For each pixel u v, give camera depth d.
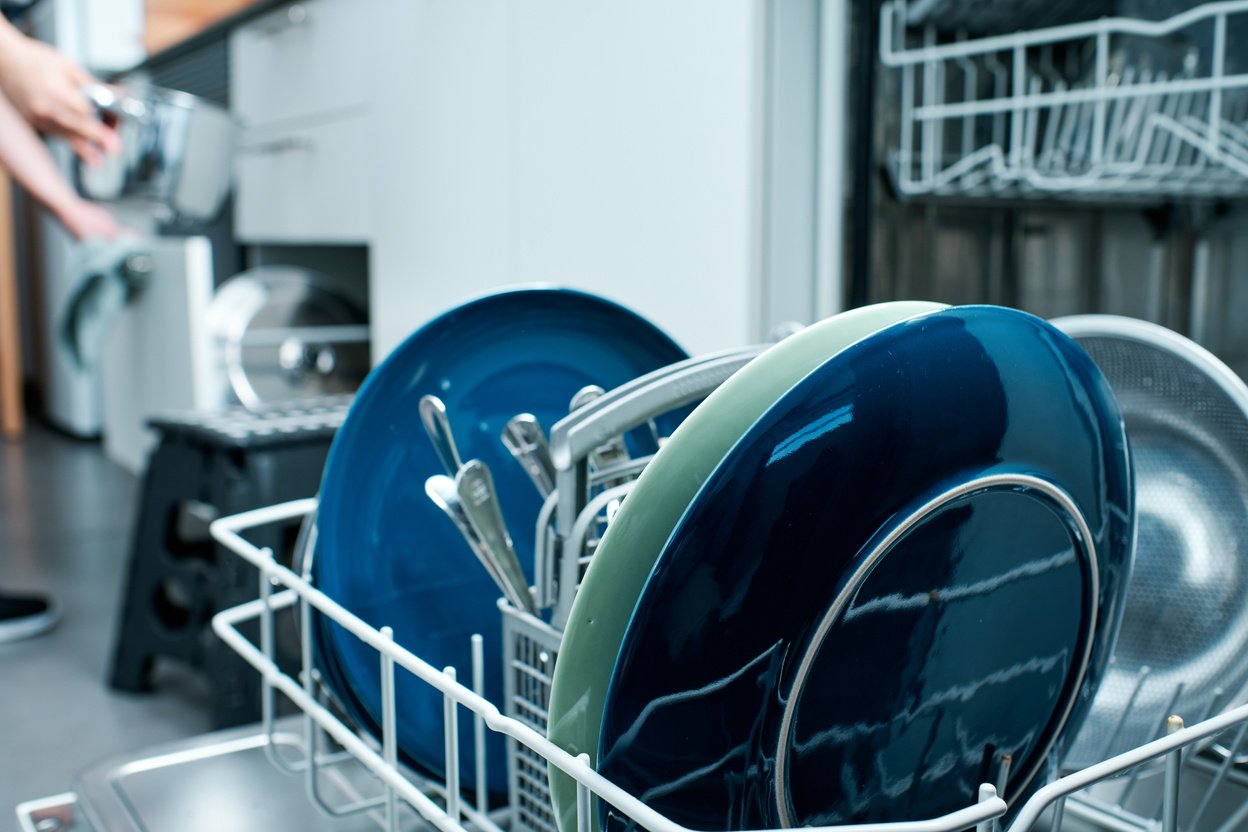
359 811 0.54
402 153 1.60
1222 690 0.52
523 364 0.55
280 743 0.64
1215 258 1.17
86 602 1.68
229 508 1.12
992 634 0.41
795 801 0.38
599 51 1.20
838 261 1.04
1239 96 1.05
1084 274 1.21
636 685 0.34
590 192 1.24
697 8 1.07
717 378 0.43
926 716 0.40
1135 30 0.89
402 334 1.64
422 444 0.54
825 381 0.33
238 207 2.16
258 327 1.88
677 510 0.36
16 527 2.16
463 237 1.48
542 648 0.47
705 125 1.08
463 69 1.44
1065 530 0.42
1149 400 0.56
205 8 2.80
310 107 1.86
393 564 0.54
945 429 0.36
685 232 1.11
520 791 0.50
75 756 1.11
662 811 0.36
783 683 0.36
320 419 1.22
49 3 3.08
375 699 0.54
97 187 1.67
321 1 1.79
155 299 2.01
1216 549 0.54
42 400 3.58
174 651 1.24
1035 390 0.38
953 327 0.36
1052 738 0.46
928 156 1.01
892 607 0.37
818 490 0.34
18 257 3.71
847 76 1.02
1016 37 0.91
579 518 0.44
